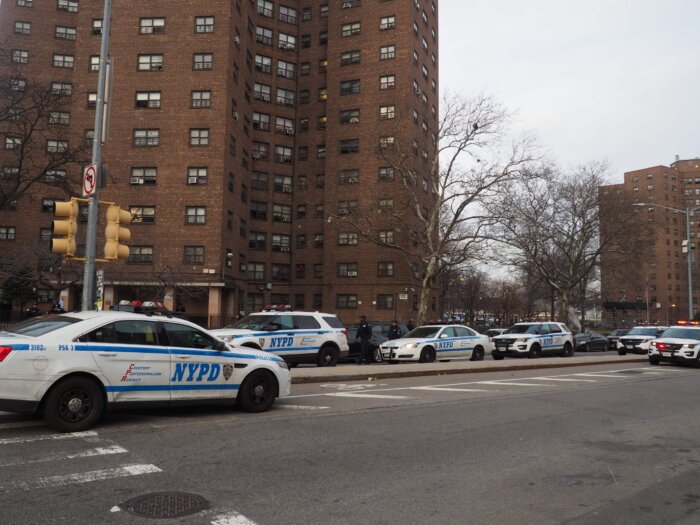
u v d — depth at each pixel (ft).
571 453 22.68
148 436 23.71
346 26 156.46
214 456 20.68
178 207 125.90
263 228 156.97
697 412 33.55
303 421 27.99
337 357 57.47
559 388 44.19
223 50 129.80
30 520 14.01
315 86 163.84
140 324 26.40
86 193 38.60
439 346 67.82
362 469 19.51
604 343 128.88
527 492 17.48
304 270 158.81
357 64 153.89
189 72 129.18
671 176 366.63
